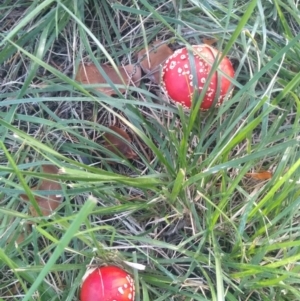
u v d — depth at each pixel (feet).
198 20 1.95
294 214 1.73
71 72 2.02
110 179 1.54
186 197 1.73
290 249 1.77
